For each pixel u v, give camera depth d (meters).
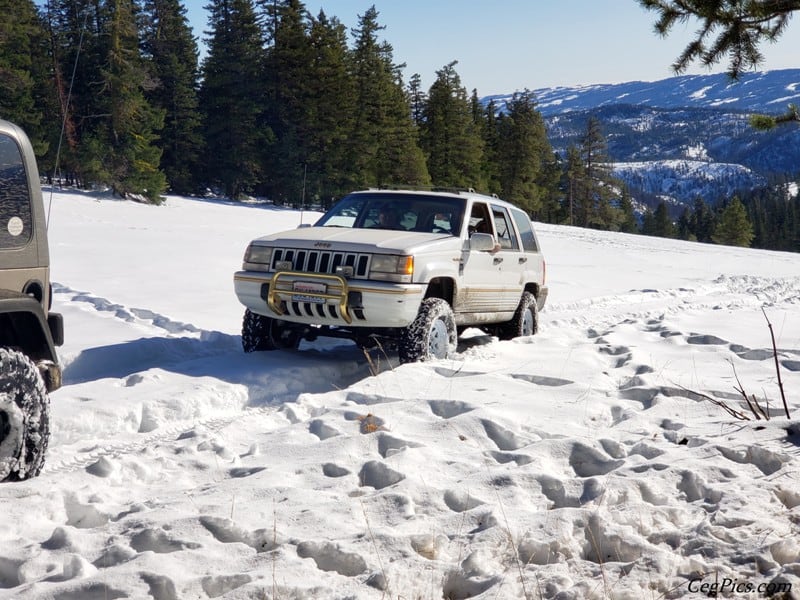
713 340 10.24
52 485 4.36
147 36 58.19
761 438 5.36
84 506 4.20
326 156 63.50
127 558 3.53
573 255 34.09
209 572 3.41
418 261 7.66
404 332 7.91
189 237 28.88
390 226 8.85
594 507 4.14
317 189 63.06
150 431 5.99
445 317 8.20
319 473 4.80
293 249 7.87
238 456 5.23
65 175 51.72
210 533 3.81
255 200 65.38
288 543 3.70
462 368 7.75
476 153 82.56
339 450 5.21
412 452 5.04
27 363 4.29
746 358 9.33
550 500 4.45
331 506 4.16
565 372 7.80
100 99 48.12
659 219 146.75
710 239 154.75
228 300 13.80
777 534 3.78
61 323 4.72
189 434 5.65
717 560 3.54
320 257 7.74
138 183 47.47
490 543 3.70
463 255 8.51
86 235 27.05
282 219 43.88
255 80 62.81
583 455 5.20
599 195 104.44
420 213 8.88
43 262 4.54
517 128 93.44
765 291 22.50
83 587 3.22
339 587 3.30
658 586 3.31
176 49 62.06
